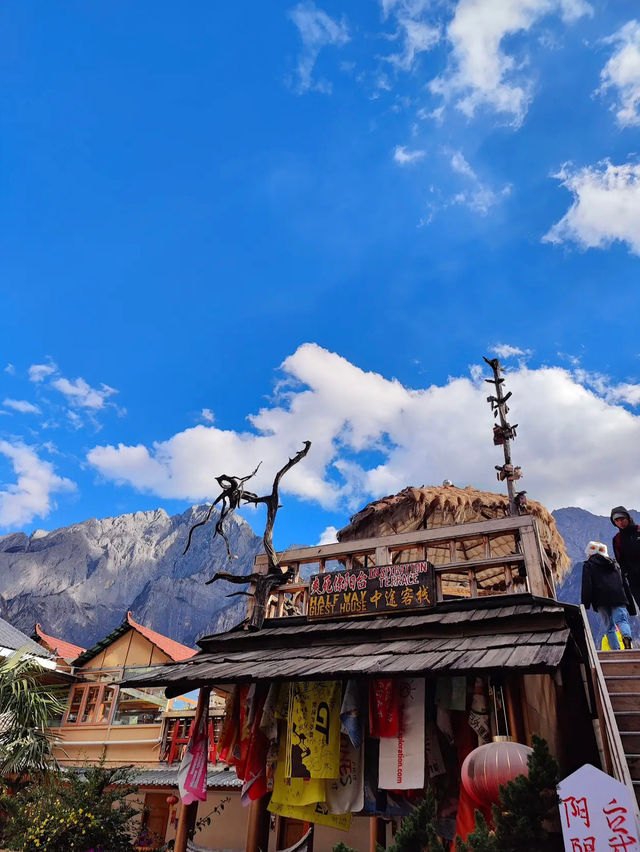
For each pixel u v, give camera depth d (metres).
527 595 6.89
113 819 10.60
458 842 4.67
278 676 6.56
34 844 10.03
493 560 7.40
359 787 6.69
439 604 7.40
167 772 18.06
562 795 4.05
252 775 7.34
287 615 9.38
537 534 7.34
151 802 17.98
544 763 4.21
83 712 22.00
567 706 7.29
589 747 6.99
